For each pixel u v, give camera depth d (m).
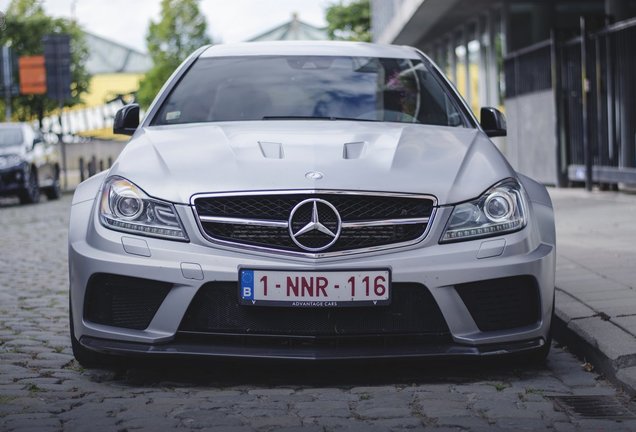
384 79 5.60
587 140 14.46
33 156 20.48
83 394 4.17
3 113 35.84
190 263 4.18
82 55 39.28
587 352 4.69
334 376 4.48
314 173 4.29
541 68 16.38
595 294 5.70
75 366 4.74
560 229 9.55
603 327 4.83
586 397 4.07
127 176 4.44
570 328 5.00
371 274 4.15
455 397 4.05
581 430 3.56
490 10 24.69
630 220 10.18
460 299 4.21
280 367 4.66
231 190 4.23
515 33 24.47
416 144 4.68
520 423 3.64
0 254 10.29
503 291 4.29
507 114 18.45
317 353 4.16
